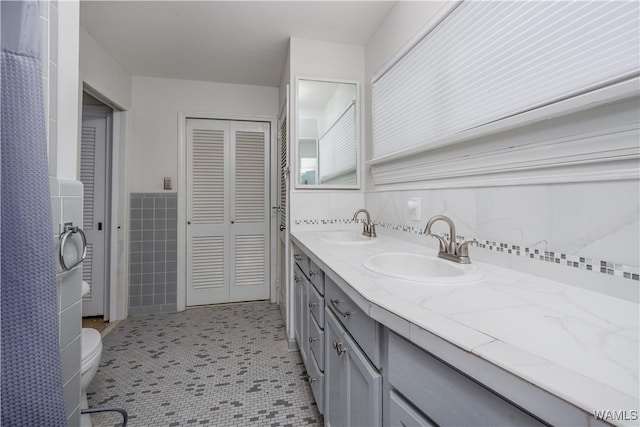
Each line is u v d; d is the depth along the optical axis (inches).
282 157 105.8
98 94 89.5
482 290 29.9
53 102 33.8
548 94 32.3
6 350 25.2
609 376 14.9
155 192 110.1
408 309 24.5
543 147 32.7
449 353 19.2
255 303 121.1
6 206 25.2
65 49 35.9
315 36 82.9
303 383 66.9
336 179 87.3
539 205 34.0
